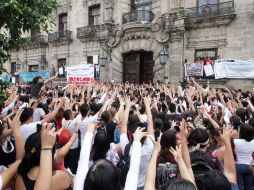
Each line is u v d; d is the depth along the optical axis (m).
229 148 4.32
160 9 23.28
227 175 4.17
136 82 24.55
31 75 24.36
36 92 10.32
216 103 10.87
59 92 12.33
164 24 22.31
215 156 5.41
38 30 6.22
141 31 23.58
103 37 25.89
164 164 4.34
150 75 24.09
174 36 21.83
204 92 13.08
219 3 20.06
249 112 9.43
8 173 3.35
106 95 10.99
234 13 19.55
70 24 29.86
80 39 28.52
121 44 25.16
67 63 29.89
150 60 24.12
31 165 3.25
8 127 5.68
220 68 14.85
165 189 2.62
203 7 20.70
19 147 4.11
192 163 4.35
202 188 3.08
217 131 5.90
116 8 25.81
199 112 8.70
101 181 2.70
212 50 20.77
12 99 8.86
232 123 6.70
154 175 3.43
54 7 6.39
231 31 19.77
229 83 19.39
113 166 2.88
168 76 22.31
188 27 21.55
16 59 35.34
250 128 5.93
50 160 3.01
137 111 8.13
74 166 7.12
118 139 6.75
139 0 25.20
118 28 25.23
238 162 6.01
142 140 4.95
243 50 19.27
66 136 6.51
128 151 4.75
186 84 18.17
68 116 7.44
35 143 3.28
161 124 6.27
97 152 4.76
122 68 25.36
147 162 4.91
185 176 3.32
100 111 7.48
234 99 11.89
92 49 27.61
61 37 29.83
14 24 5.69
